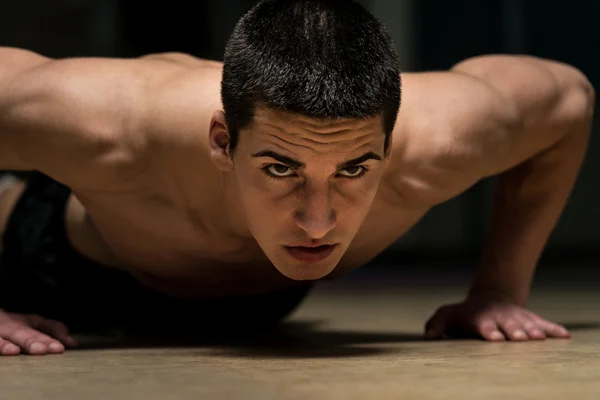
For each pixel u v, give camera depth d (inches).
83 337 111.3
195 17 253.6
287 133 70.1
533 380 64.6
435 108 86.7
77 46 262.4
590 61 274.8
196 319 111.5
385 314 143.6
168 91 85.2
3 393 61.5
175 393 59.8
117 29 257.4
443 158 85.7
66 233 112.0
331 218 72.3
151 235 91.8
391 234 94.0
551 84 93.3
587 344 88.9
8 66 86.4
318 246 74.6
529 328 94.3
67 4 261.1
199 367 73.2
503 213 101.8
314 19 72.7
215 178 84.4
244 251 92.8
